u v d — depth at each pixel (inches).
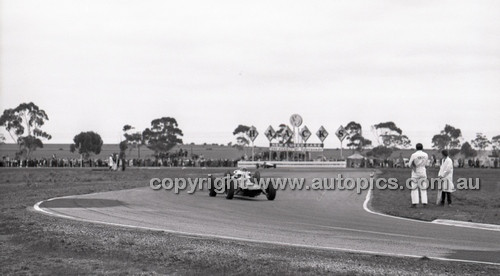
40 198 887.1
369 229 577.3
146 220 624.7
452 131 4040.4
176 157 3560.5
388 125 4313.5
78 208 738.8
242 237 513.7
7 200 859.4
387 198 979.9
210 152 4557.1
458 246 474.9
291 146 2908.5
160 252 431.8
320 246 469.7
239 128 4909.0
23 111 3902.6
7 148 4559.5
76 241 472.7
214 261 401.4
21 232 523.2
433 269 379.9
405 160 3024.1
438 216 685.9
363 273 365.4
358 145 4485.7
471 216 681.0
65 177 1695.4
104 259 412.8
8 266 385.7
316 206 834.2
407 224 624.7
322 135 2910.9
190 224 598.5
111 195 954.7
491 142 3993.6
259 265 390.3
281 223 619.8
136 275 363.9
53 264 394.0
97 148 4005.9
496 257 426.9
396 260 409.1
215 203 857.5
